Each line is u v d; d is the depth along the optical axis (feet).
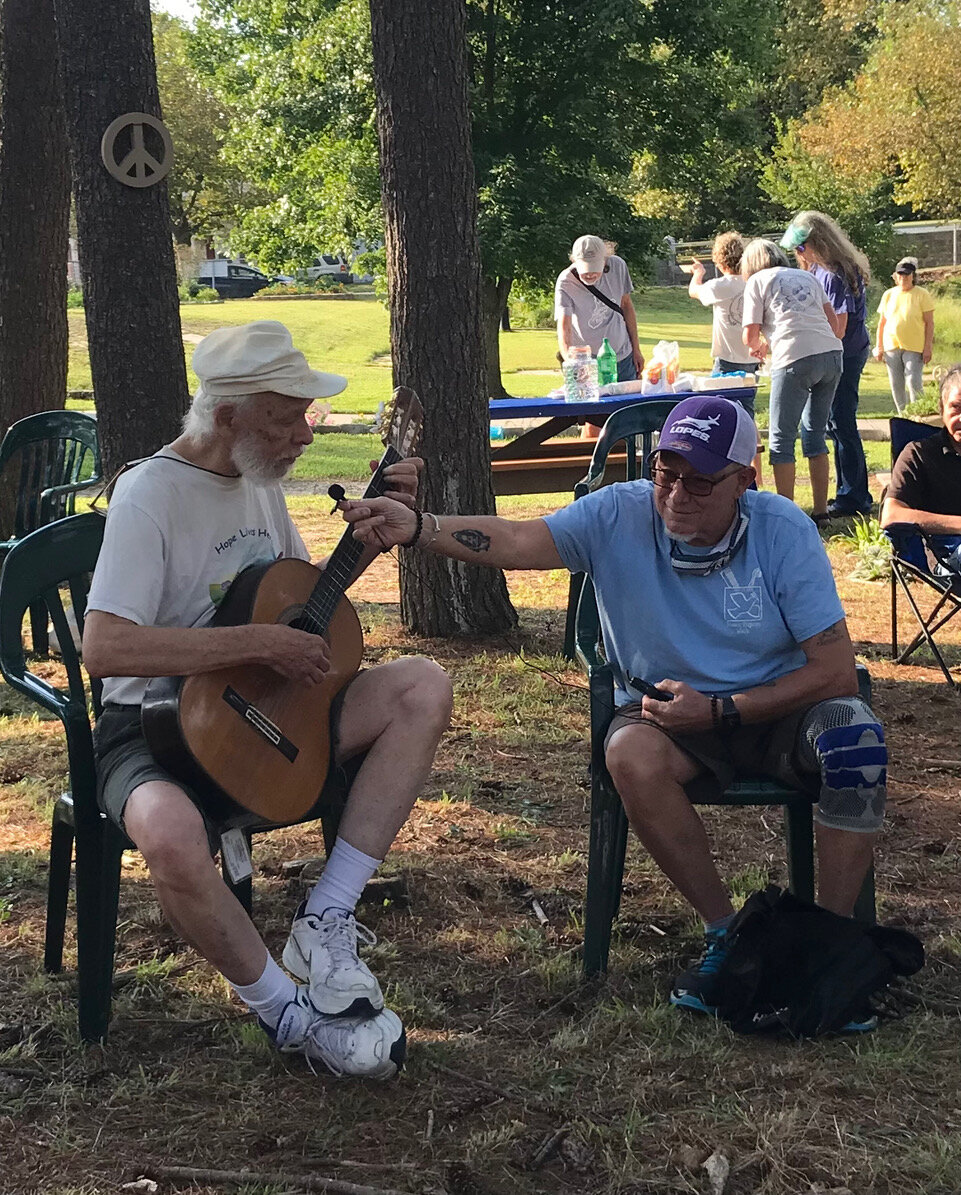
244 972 8.96
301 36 77.30
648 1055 9.41
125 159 18.86
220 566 9.78
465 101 20.02
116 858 9.61
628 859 13.09
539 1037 9.84
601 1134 8.51
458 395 20.22
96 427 19.94
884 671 19.89
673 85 73.41
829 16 169.37
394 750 9.75
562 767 15.98
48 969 10.77
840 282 30.12
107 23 18.69
